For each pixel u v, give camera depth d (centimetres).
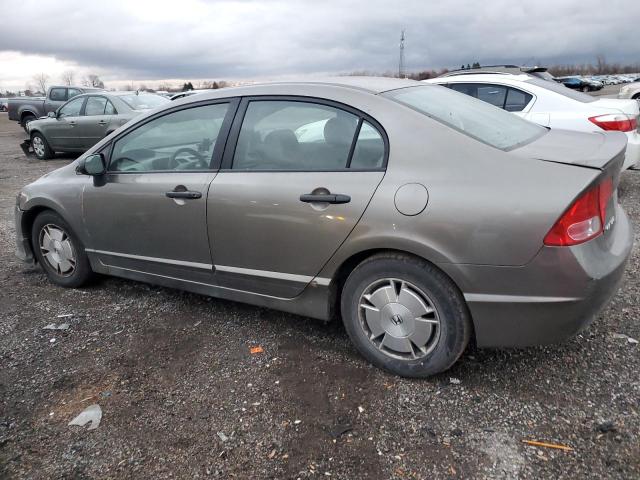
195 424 249
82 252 408
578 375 271
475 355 296
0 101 5488
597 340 303
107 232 379
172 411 259
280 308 315
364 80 313
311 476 214
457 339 258
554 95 615
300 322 348
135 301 394
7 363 310
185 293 405
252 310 370
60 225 412
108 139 381
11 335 346
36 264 456
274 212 292
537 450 221
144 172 357
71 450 235
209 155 328
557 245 227
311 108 295
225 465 223
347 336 326
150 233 353
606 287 237
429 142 258
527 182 234
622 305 345
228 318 359
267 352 311
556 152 253
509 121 316
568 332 241
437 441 230
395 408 254
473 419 243
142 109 1174
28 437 245
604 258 239
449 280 253
